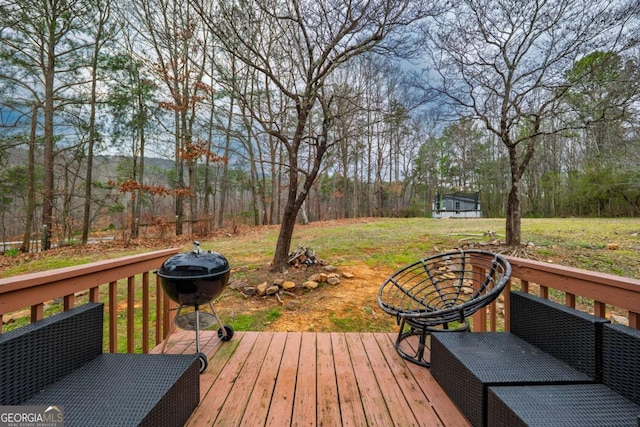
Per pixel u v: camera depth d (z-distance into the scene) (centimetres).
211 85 1020
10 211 1123
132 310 193
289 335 241
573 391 113
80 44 896
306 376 179
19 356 102
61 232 1005
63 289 139
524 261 188
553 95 549
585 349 124
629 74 463
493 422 113
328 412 146
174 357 142
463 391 137
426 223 1187
